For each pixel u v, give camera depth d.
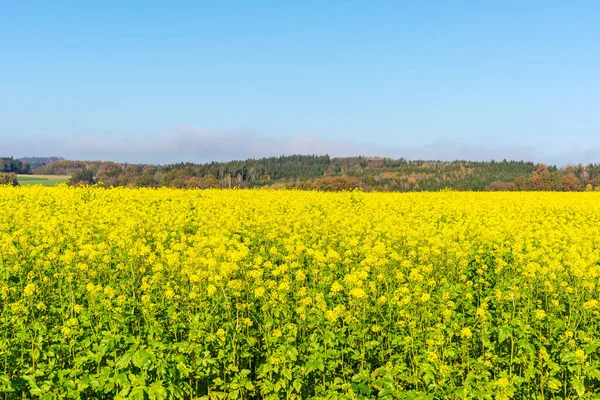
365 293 10.88
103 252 15.20
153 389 7.22
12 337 9.29
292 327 9.40
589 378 8.30
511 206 33.56
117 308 9.77
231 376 8.97
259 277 11.75
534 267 12.06
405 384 8.70
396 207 31.78
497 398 7.63
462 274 14.21
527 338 9.17
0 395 7.85
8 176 85.44
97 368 8.14
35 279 12.92
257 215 24.67
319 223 23.06
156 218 22.56
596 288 12.20
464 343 9.37
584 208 33.69
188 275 12.47
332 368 8.48
